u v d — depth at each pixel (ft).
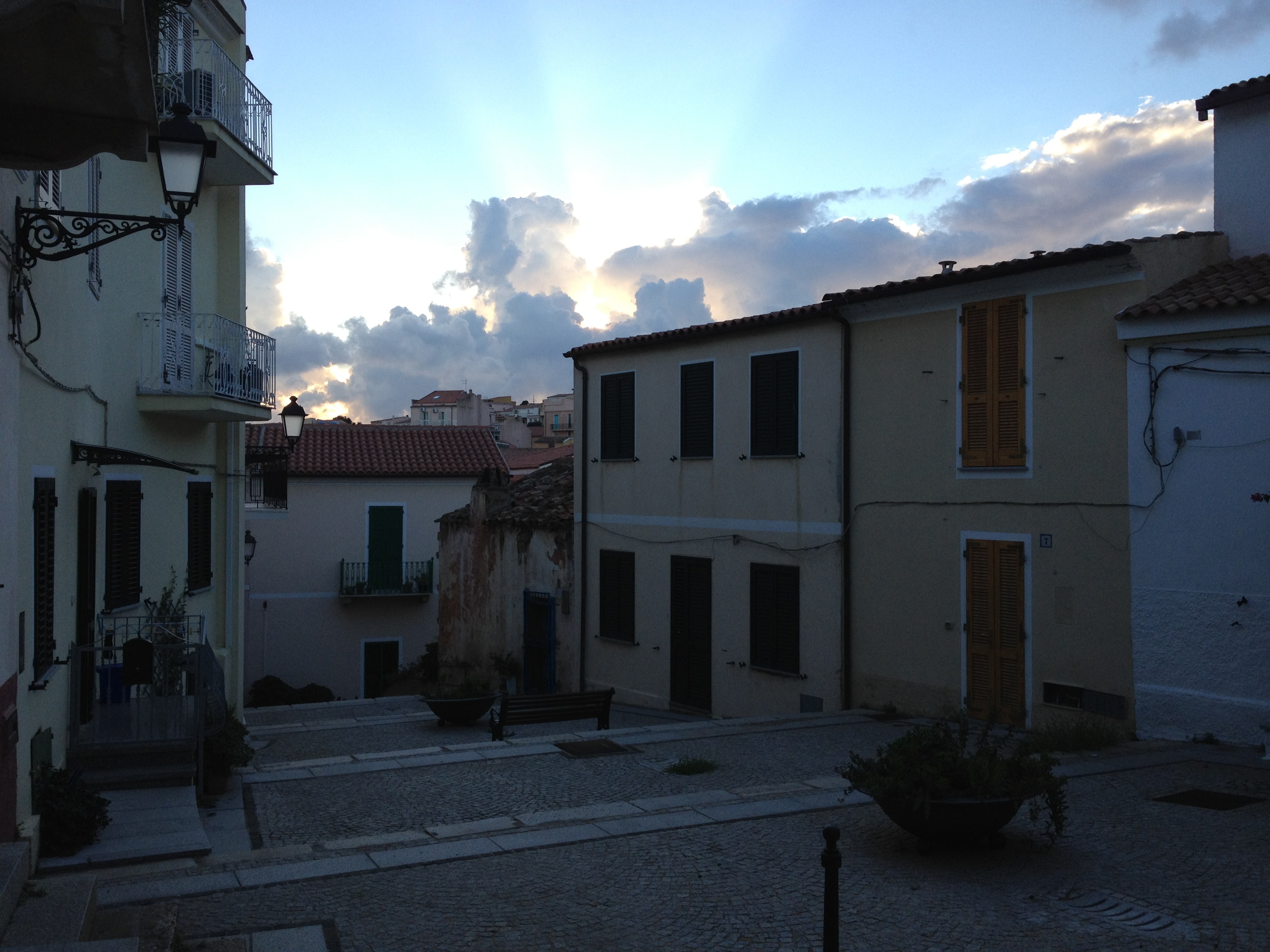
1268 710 36.04
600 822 29.07
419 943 20.34
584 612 70.59
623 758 40.09
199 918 21.80
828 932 17.21
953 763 24.88
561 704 48.65
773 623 56.59
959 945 19.72
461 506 106.32
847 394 52.54
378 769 38.52
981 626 45.83
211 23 50.70
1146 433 39.63
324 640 103.14
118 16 15.34
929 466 48.42
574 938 20.57
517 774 37.29
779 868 24.58
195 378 48.21
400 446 110.42
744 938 20.40
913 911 21.54
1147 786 31.65
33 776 26.58
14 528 23.24
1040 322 43.73
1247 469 36.65
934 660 47.98
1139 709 39.58
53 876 25.05
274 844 29.09
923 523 48.67
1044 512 43.37
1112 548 40.86
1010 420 44.86
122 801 31.37
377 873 24.88
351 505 104.42
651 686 65.00
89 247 23.56
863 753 40.52
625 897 22.89
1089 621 41.60
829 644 53.31
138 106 19.67
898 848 25.99
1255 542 36.47
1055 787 24.94
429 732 55.88
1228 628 37.14
